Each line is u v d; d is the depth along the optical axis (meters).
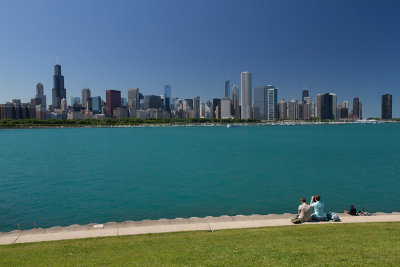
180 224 18.91
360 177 51.47
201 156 88.19
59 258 12.91
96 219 29.03
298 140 164.88
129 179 51.25
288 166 66.06
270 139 175.75
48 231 17.88
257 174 55.38
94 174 56.88
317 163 70.88
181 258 12.48
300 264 11.57
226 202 35.16
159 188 43.59
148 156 88.88
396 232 16.45
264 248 13.67
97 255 13.24
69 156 90.62
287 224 18.80
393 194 38.53
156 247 14.30
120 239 15.95
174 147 121.69
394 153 93.94
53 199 37.25
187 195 38.91
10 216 30.19
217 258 12.41
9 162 76.94
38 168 65.69
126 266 11.71
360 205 33.41
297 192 40.16
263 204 34.16
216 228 18.02
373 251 12.99
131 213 30.98
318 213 20.00
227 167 64.94
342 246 13.84
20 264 12.29
